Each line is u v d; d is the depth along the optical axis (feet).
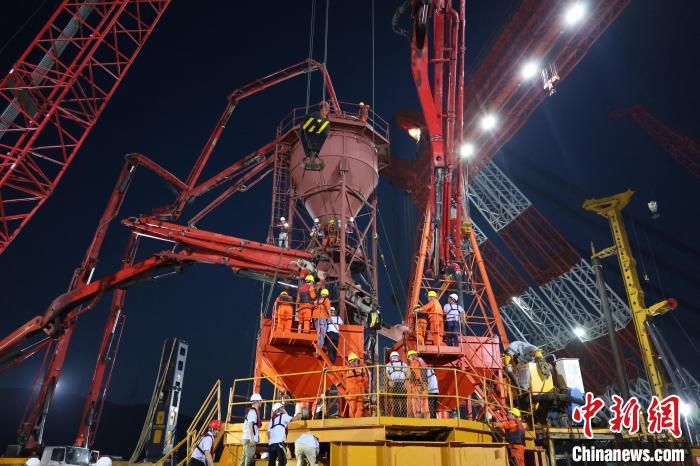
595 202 109.70
